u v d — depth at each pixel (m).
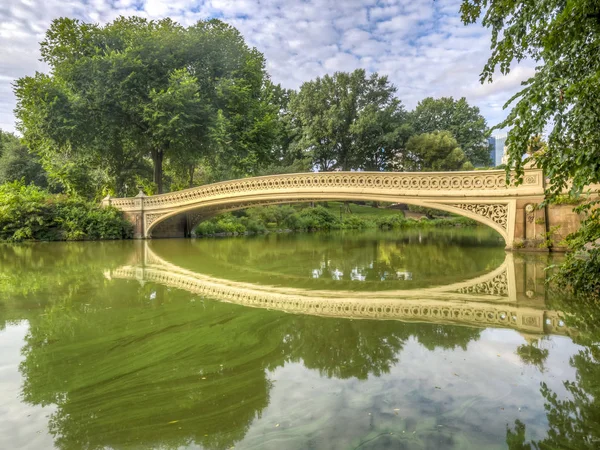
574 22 2.74
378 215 35.47
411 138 39.72
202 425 1.75
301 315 3.76
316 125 39.06
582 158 3.04
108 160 22.38
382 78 40.62
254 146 22.20
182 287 5.38
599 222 4.26
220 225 21.55
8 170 31.72
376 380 2.19
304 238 17.84
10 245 13.55
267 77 28.77
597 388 2.03
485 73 3.64
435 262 8.05
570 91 2.69
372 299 4.52
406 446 1.51
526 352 2.62
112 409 1.93
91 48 19.50
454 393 2.00
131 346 2.90
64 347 2.89
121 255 10.05
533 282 5.45
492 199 9.75
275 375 2.31
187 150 20.06
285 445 1.55
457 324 3.37
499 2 3.32
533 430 1.63
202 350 2.79
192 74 20.91
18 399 2.06
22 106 18.50
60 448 1.59
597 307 3.91
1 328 3.39
